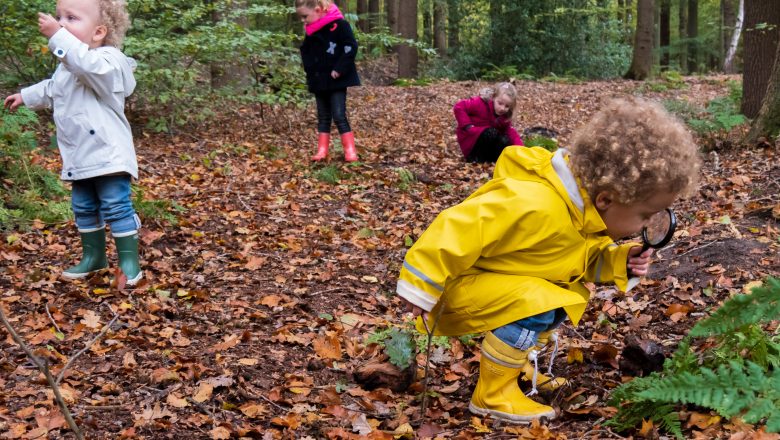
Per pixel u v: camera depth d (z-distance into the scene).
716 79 17.28
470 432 2.60
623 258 2.72
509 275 2.58
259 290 4.29
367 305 4.15
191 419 2.72
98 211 4.20
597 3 23.06
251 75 10.38
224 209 5.98
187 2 9.36
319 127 7.85
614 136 2.36
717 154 7.31
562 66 20.33
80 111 3.91
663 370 2.90
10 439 2.50
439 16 25.61
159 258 4.72
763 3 10.09
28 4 7.30
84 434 2.58
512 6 19.58
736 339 2.63
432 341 3.33
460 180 7.46
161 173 6.87
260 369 3.23
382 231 5.73
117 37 4.07
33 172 5.72
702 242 4.62
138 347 3.38
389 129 10.42
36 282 4.08
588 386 3.03
